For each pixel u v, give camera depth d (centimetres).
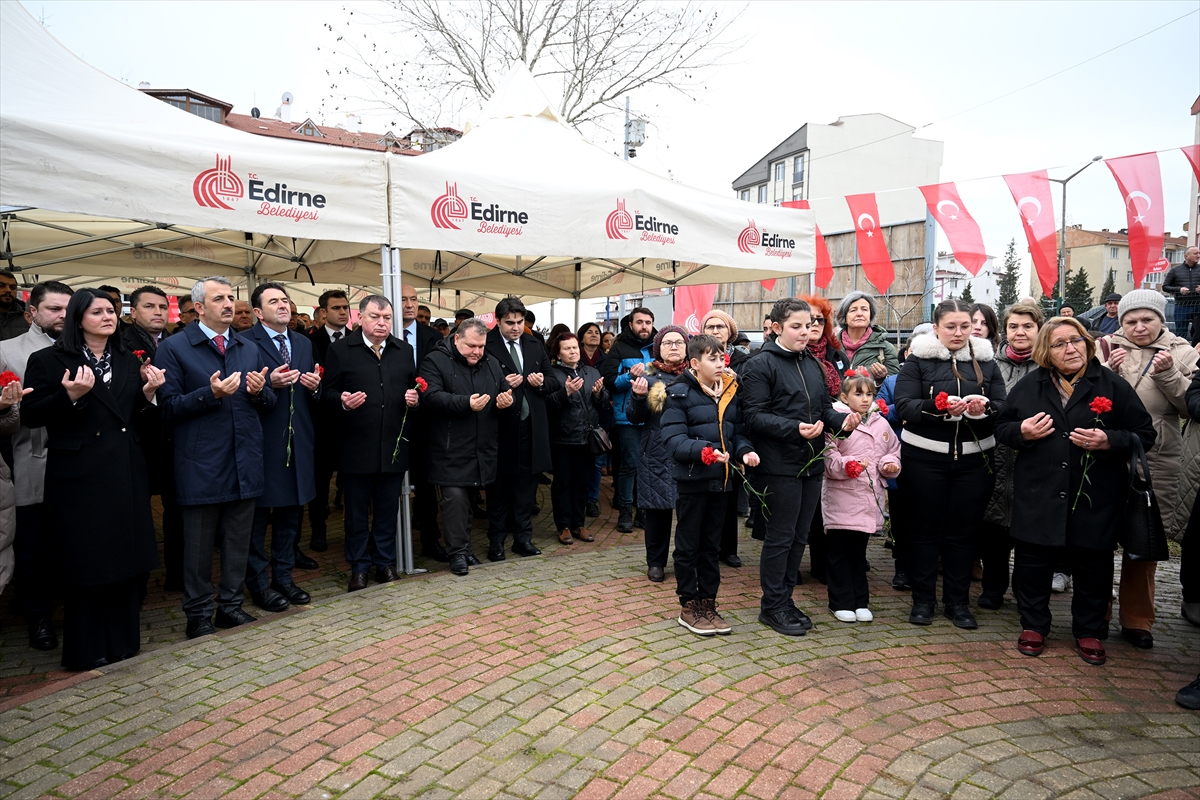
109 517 356
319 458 574
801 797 242
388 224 477
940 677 337
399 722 293
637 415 464
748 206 647
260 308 439
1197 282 970
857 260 1183
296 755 270
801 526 398
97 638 367
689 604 394
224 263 800
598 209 550
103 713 304
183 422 389
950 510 405
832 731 285
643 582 475
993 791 246
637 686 322
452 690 319
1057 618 425
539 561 529
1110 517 356
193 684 329
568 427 580
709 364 373
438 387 481
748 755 267
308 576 521
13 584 470
